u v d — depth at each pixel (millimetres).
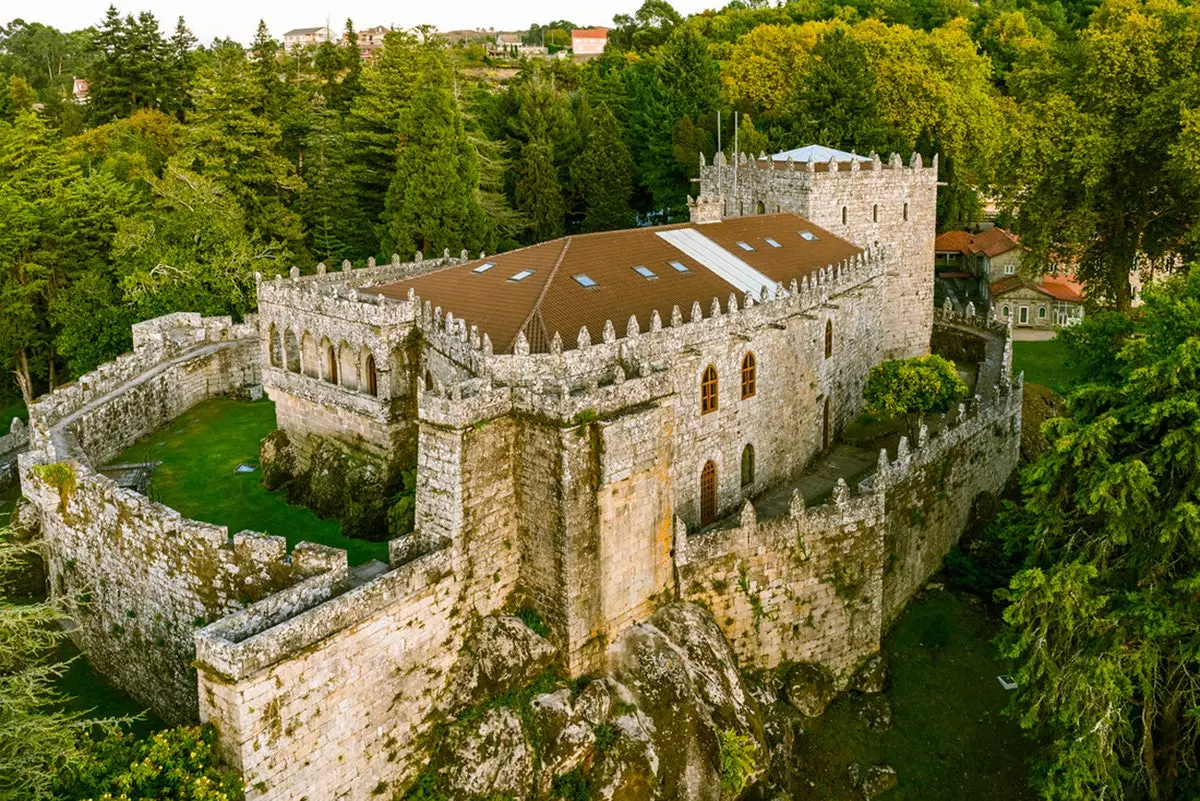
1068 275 105125
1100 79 75250
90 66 140250
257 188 94438
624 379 40531
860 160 76250
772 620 47562
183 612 39781
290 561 36781
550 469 38656
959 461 58312
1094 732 35156
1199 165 64438
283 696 31484
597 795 37781
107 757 30188
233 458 57875
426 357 49250
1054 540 40531
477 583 38875
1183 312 38062
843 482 48406
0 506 59906
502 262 52281
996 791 44344
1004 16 153000
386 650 35000
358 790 34406
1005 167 79812
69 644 46219
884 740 46688
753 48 126188
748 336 50844
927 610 54281
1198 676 37156
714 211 63344
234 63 97188
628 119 121250
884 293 76812
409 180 84125
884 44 109438
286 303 54688
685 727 40562
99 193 86812
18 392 85812
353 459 51812
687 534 48281
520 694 38531
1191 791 38156
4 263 79562
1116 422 35906
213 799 29188
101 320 76188
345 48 134125
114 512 41875
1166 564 36188
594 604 40375
